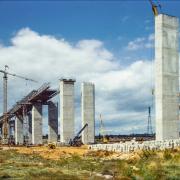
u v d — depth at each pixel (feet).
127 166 124.06
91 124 330.13
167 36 198.70
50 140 395.14
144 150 173.37
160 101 195.52
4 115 473.26
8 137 484.74
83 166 140.36
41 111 405.39
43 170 120.88
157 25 199.72
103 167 128.26
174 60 199.62
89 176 108.68
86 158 184.96
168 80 197.06
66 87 330.95
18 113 487.20
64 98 329.93
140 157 160.66
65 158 185.98
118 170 117.29
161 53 196.65
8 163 153.38
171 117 196.24
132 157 167.53
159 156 156.87
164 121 194.18
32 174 109.60
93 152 216.54
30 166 141.08
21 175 109.70
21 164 148.15
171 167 120.67
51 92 386.32
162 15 198.18
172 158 144.77
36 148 287.07
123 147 204.64
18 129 485.56
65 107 329.52
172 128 196.13
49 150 253.03
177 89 199.11
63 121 328.29
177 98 198.59
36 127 400.67
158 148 179.73
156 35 200.03
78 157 184.24
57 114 401.29
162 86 195.21
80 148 265.54
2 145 376.68
